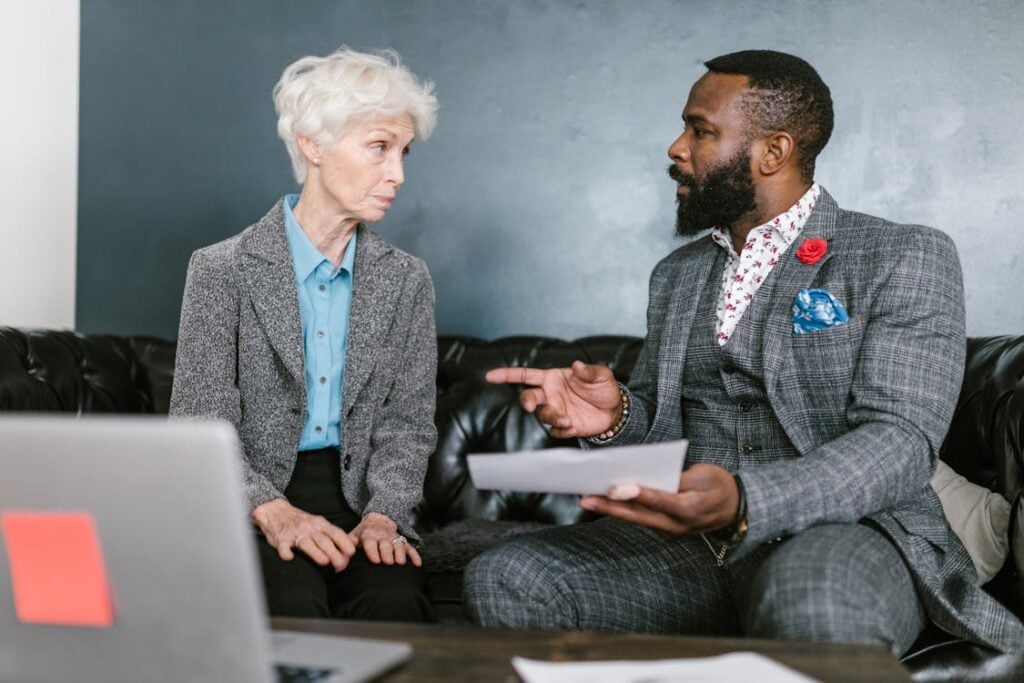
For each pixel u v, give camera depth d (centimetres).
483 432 259
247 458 204
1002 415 220
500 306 306
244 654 96
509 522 243
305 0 312
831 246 184
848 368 175
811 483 153
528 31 303
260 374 207
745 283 190
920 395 167
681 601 175
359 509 209
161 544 96
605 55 300
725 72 188
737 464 187
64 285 322
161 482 94
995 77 285
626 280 301
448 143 306
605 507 142
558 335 304
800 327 178
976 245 287
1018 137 285
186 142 319
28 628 102
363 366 210
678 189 195
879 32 289
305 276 212
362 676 109
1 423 98
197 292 209
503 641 124
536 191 304
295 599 174
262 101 315
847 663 116
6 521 100
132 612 98
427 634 127
